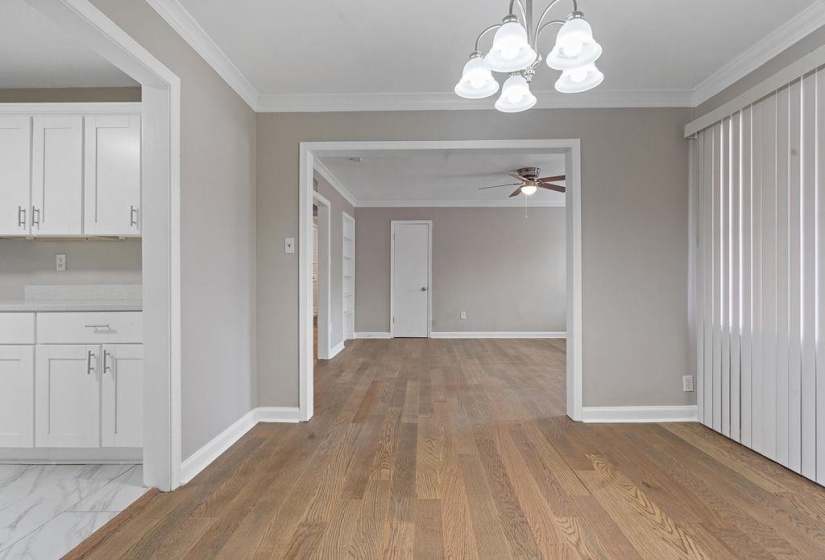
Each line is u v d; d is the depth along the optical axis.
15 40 2.31
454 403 3.56
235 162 2.86
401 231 7.55
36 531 1.77
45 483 2.19
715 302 2.89
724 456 2.49
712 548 1.62
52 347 2.36
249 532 1.74
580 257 3.14
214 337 2.55
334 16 2.22
